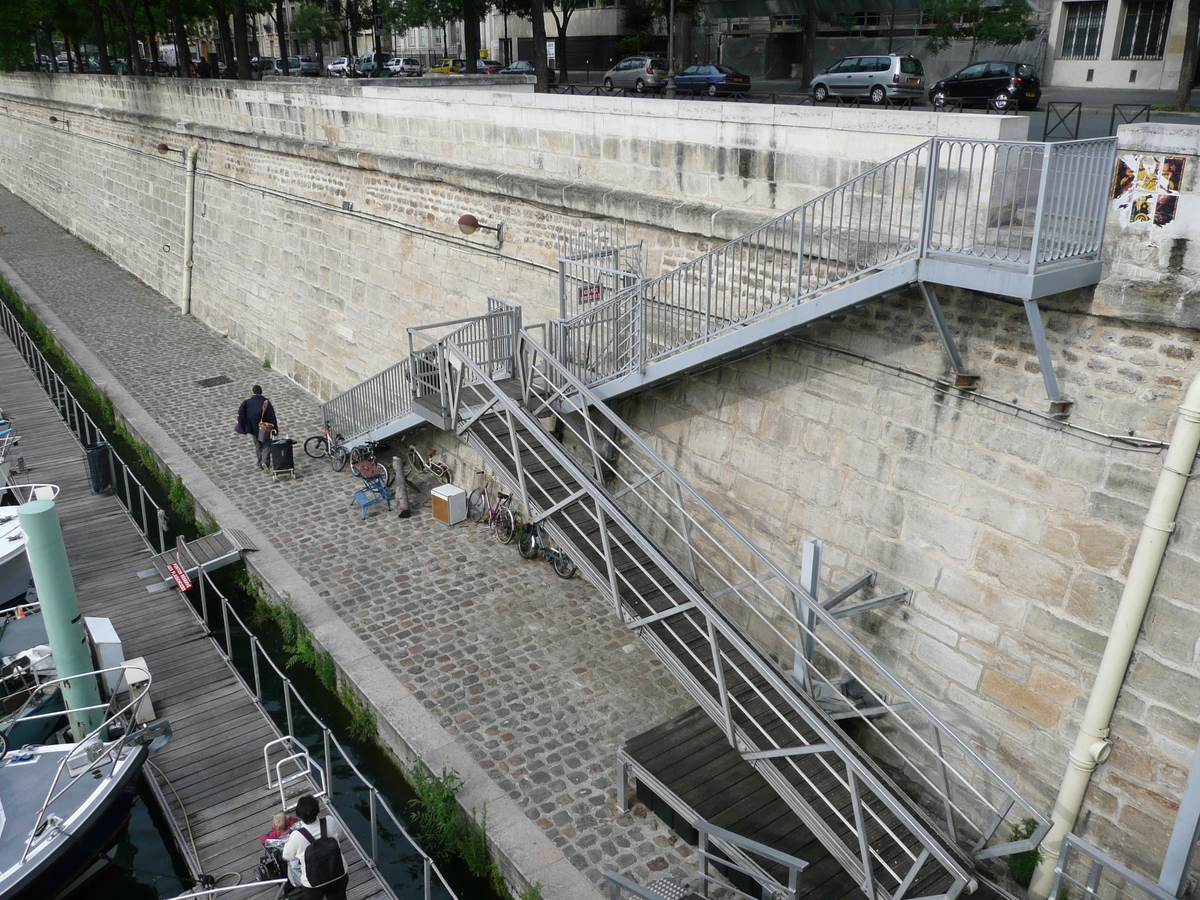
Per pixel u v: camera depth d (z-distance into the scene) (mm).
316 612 12523
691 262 9781
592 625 12289
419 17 34625
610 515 10320
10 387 21234
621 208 11859
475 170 14641
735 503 11062
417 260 16656
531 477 10672
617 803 9344
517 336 12211
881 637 9648
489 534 14664
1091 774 7863
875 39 33125
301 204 20188
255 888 8359
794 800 8156
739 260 9641
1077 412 7719
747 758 8484
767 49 36875
